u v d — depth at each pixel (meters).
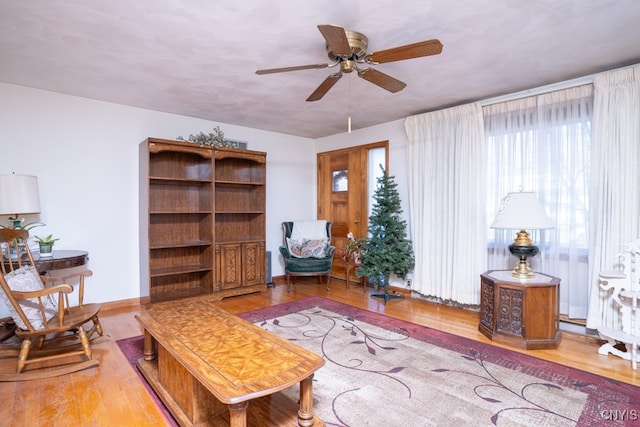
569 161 3.20
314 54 2.69
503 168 3.61
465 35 2.38
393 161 4.79
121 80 3.23
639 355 2.57
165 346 1.83
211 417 1.80
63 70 2.99
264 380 1.47
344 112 4.35
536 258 3.39
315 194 6.03
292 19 2.17
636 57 2.75
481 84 3.34
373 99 3.81
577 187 3.16
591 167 3.00
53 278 2.72
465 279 3.83
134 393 2.13
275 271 5.54
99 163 3.83
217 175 4.78
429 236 4.20
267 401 1.97
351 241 5.02
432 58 2.75
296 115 4.49
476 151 3.75
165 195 4.29
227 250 4.38
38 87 3.42
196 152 4.11
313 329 3.24
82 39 2.43
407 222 4.58
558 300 2.91
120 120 3.97
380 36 2.38
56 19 2.16
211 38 2.42
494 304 2.98
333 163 5.73
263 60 2.79
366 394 2.11
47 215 3.52
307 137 5.94
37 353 2.63
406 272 4.37
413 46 1.99
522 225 2.87
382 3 2.00
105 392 2.14
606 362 2.56
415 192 4.35
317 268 4.71
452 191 3.95
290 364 1.62
